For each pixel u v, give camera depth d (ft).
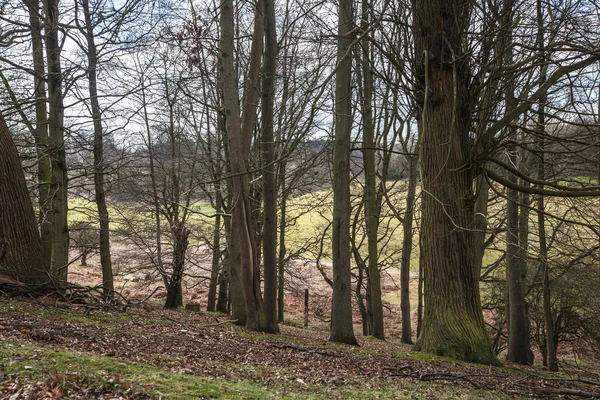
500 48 36.81
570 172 48.32
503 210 63.21
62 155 44.96
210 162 65.16
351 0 43.09
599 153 38.01
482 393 25.26
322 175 72.08
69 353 18.85
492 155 39.70
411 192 64.54
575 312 66.49
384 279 119.14
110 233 65.05
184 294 97.86
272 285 43.60
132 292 80.12
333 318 45.32
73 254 110.73
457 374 27.53
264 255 43.73
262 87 42.98
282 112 60.80
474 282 38.17
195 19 40.29
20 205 32.42
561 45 34.32
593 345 69.92
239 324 44.06
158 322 33.47
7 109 40.16
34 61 47.14
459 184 37.86
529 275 66.39
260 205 64.18
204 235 73.15
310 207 76.13
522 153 50.44
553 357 58.03
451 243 37.68
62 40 45.09
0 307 26.63
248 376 21.74
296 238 89.40
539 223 51.01
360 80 61.36
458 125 37.83
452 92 37.52
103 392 15.16
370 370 28.48
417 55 38.47
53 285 33.58
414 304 101.09
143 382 16.53
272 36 42.60
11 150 32.37
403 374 28.17
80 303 33.96
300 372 24.68
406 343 67.05
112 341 24.06
